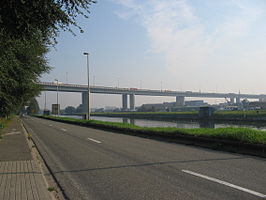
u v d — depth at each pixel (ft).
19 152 36.19
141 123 129.59
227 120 120.47
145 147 41.37
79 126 109.50
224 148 37.27
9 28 27.81
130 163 28.81
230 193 17.95
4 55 37.52
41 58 66.44
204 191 18.53
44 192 18.38
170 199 17.08
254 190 18.51
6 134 66.95
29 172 24.25
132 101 395.75
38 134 71.10
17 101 72.43
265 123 102.37
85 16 30.94
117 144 45.73
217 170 24.53
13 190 18.79
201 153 34.58
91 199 17.83
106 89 344.49
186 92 450.30
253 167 25.63
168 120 165.07
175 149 38.65
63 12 29.01
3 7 25.17
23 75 60.08
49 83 279.90
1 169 25.52
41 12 27.50
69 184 21.58
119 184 20.94
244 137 36.81
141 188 19.66
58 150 40.73
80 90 311.68
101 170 25.96
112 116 277.85
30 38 33.45
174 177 22.43
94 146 43.75
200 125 107.96
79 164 29.30
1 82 47.83
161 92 417.08
